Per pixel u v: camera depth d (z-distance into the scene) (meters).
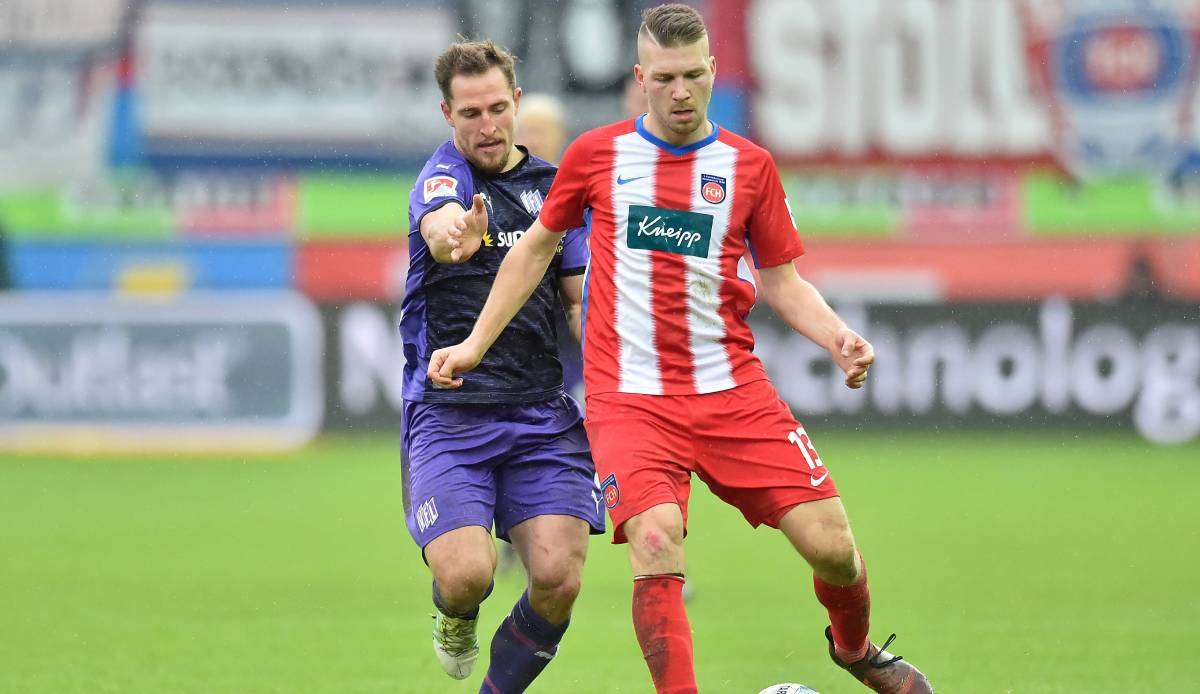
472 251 16.45
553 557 17.22
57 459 56.22
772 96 59.22
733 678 22.50
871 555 35.47
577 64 57.22
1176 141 59.09
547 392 18.03
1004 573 32.91
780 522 16.61
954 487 48.41
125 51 57.28
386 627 26.75
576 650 24.83
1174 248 59.00
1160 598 29.70
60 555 35.81
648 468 16.27
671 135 16.83
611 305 16.89
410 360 18.30
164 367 57.22
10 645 24.95
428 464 17.55
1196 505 44.41
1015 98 59.22
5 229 56.84
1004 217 59.19
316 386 57.78
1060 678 22.08
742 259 17.11
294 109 57.56
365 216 57.84
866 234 59.16
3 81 57.09
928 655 23.92
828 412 58.75
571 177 16.98
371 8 57.59
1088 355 59.12
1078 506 44.25
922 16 59.22
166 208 57.31
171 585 31.48
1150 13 59.03
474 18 57.72
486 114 17.61
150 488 49.03
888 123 59.25
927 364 58.94
